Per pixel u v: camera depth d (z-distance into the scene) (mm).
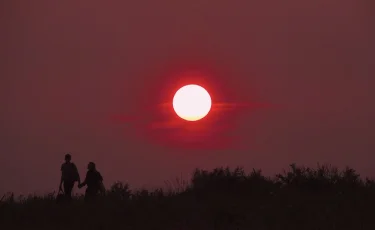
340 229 50188
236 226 53938
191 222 56094
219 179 70875
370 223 51281
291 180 70750
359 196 60750
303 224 52312
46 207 65938
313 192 67062
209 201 63906
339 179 69125
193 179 72500
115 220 58125
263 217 56031
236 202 63125
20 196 72500
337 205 58031
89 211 62406
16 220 61312
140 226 55719
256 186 69688
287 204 60188
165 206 61031
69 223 59656
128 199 67312
